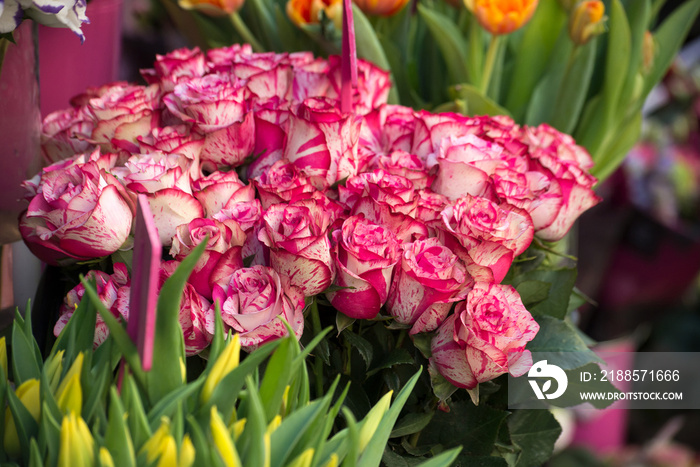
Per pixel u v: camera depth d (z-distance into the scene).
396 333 0.59
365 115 0.65
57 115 0.68
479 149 0.61
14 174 0.64
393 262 0.53
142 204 0.44
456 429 0.59
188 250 0.53
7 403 0.49
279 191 0.56
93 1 0.79
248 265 0.56
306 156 0.59
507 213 0.57
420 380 0.59
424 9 0.81
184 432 0.47
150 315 0.43
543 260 0.66
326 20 0.78
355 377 0.59
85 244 0.55
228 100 0.59
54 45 0.78
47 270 0.66
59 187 0.56
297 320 0.53
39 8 0.54
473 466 0.58
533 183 0.62
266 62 0.66
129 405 0.46
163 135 0.60
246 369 0.46
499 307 0.54
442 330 0.55
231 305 0.53
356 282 0.53
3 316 0.64
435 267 0.53
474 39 0.82
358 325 0.59
